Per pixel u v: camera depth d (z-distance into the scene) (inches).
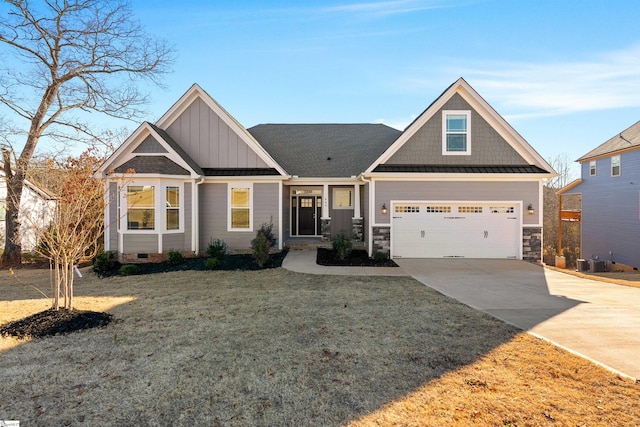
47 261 553.6
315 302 293.3
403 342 202.1
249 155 570.6
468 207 531.2
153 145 526.0
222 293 327.0
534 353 185.2
